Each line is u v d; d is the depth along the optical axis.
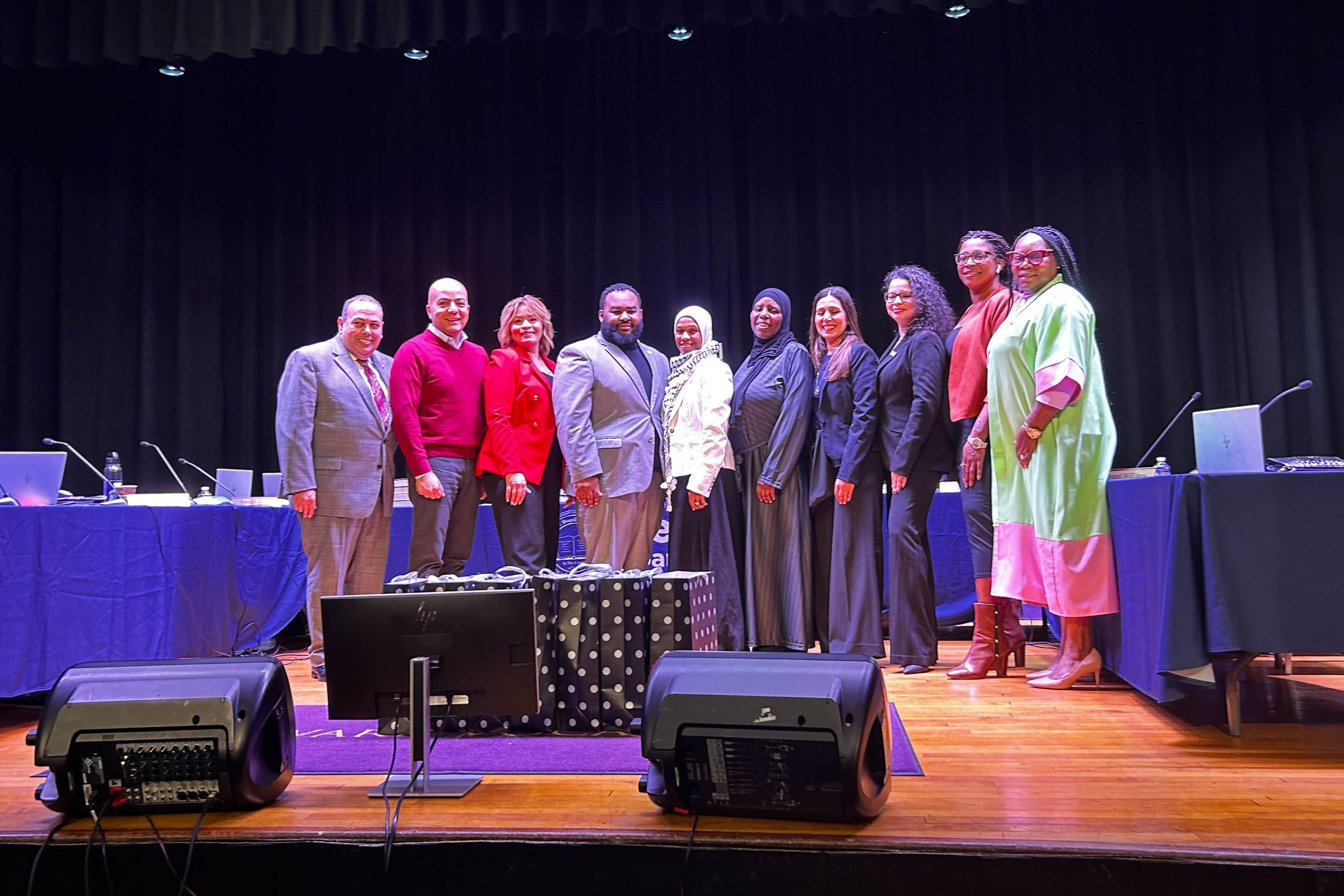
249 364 6.42
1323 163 5.25
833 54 5.96
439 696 2.00
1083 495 2.84
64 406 6.07
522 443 3.47
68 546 2.86
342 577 3.57
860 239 5.86
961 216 5.77
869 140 5.89
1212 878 1.51
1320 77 5.27
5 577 2.61
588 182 6.15
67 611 2.85
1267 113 5.40
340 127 6.39
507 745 2.45
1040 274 3.03
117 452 6.18
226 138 6.43
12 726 2.92
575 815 1.80
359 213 6.38
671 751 1.71
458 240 6.31
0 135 5.99
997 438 3.11
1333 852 1.52
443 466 3.52
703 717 1.71
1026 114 5.76
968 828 1.67
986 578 3.30
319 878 1.69
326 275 6.39
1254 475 2.25
